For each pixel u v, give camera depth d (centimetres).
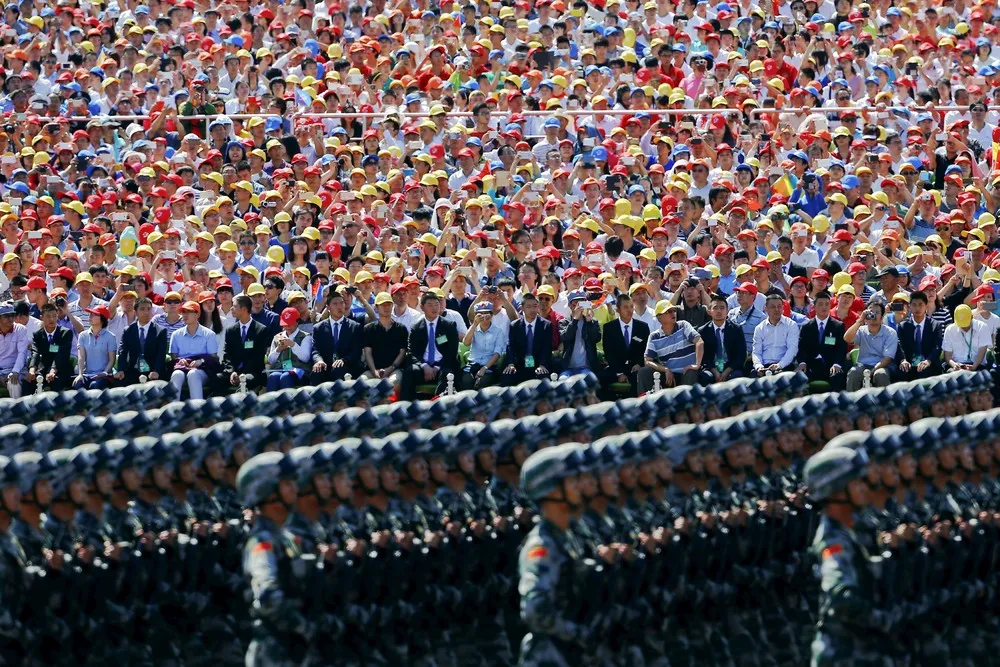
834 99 12688
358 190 11150
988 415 6153
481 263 10269
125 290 9819
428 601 5753
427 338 9438
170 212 10981
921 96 12950
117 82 12800
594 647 5288
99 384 9662
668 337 9319
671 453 5988
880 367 9331
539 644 5225
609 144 11481
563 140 11588
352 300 9731
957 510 5931
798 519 6381
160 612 5953
